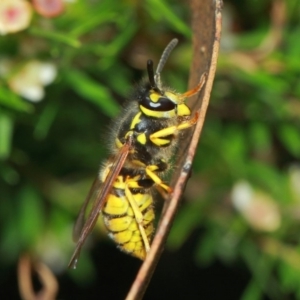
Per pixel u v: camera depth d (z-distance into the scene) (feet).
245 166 0.46
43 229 0.46
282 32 0.43
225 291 0.57
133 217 0.39
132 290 0.29
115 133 0.39
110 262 0.56
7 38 0.41
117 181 0.39
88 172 0.47
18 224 0.47
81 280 0.55
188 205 0.46
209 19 0.32
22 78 0.42
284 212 0.46
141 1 0.40
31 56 0.41
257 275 0.46
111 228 0.39
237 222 0.46
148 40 0.43
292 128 0.45
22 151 0.47
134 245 0.39
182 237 0.46
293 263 0.46
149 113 0.38
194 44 0.34
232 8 0.45
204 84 0.32
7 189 0.47
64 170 0.47
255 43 0.44
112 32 0.42
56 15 0.40
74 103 0.46
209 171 0.46
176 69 0.44
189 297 0.57
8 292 0.55
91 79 0.43
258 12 0.45
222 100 0.45
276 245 0.46
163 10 0.40
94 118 0.47
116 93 0.46
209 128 0.46
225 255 0.48
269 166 0.47
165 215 0.30
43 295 0.46
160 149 0.38
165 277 0.57
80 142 0.47
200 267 0.56
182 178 0.30
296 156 0.47
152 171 0.39
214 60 0.31
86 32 0.41
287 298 0.49
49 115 0.43
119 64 0.44
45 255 0.46
